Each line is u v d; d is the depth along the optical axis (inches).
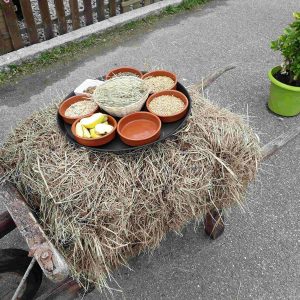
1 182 51.2
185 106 56.4
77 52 133.6
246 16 156.6
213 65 125.8
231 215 77.5
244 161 57.3
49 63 128.2
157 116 54.6
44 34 136.0
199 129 55.8
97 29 140.7
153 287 66.2
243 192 64.2
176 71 122.6
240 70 123.0
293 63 93.3
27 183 51.4
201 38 141.3
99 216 46.5
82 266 47.9
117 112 55.4
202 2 166.4
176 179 50.8
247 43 137.9
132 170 50.3
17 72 124.0
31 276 56.6
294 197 81.5
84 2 137.9
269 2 168.1
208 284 66.5
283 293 64.9
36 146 54.4
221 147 54.7
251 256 70.5
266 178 85.5
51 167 51.1
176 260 70.1
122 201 47.7
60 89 116.3
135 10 153.3
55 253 39.4
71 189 48.2
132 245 52.6
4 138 97.7
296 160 90.1
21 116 105.8
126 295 65.2
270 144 63.5
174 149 52.9
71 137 53.7
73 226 45.8
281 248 71.7
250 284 66.2
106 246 46.6
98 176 49.7
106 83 60.4
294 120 102.7
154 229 51.3
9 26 123.4
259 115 104.4
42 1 127.3
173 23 151.8
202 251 71.4
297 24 90.2
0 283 62.5
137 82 60.4
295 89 94.5
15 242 73.0
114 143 52.7
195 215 56.1
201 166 52.3
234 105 108.0
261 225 75.8
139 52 133.4
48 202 48.9
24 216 44.3
